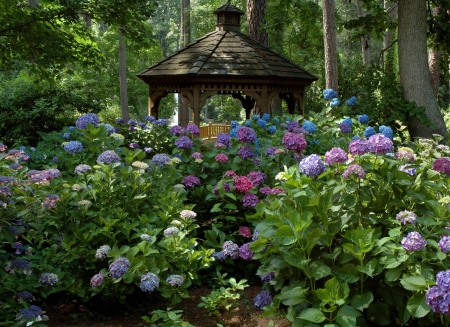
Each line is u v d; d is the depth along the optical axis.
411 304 2.78
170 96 31.62
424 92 9.80
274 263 3.24
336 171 3.57
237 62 9.60
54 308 3.89
